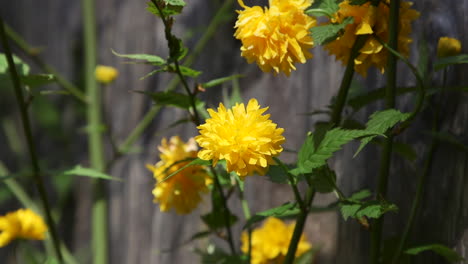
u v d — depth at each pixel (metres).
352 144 0.81
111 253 1.21
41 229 0.91
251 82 0.93
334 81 0.83
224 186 0.78
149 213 1.10
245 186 0.93
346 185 0.82
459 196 0.71
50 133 1.40
